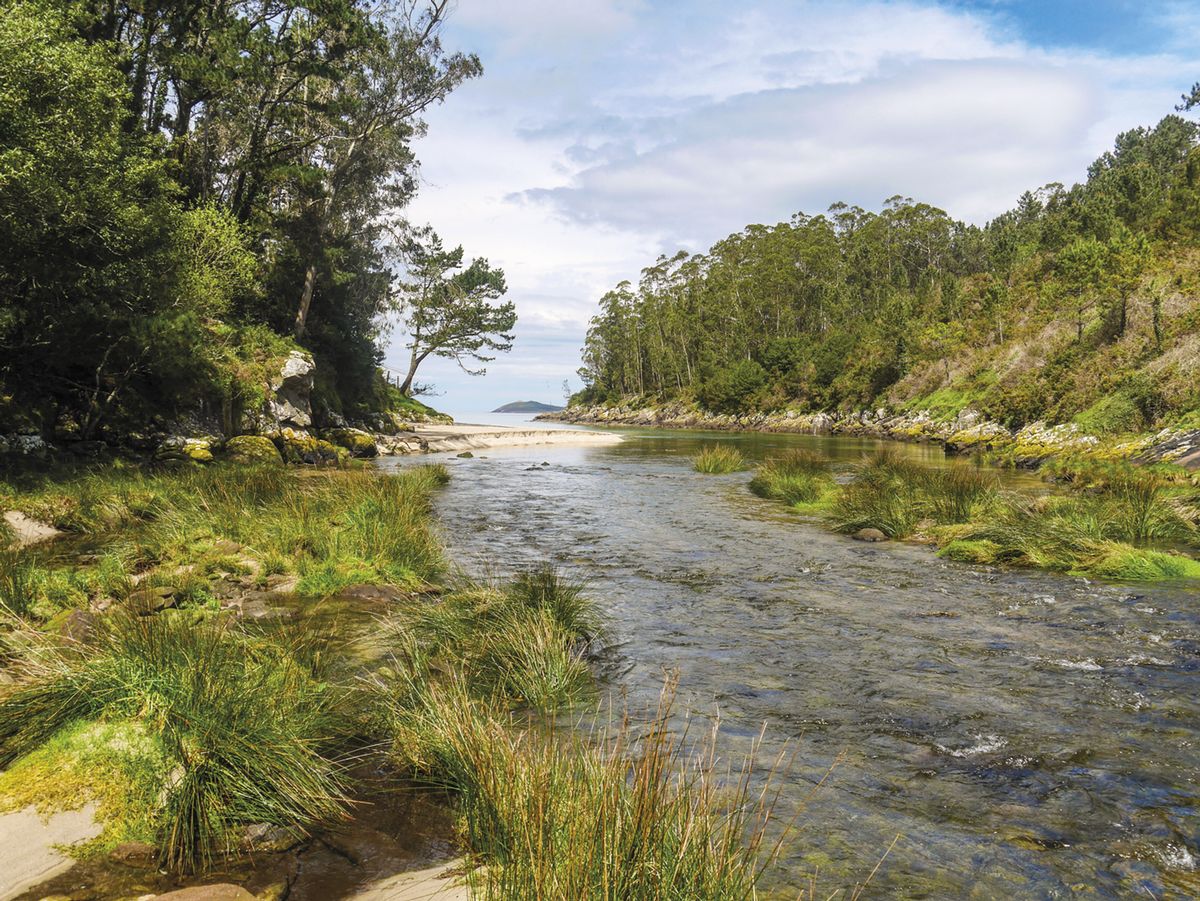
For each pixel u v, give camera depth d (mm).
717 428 75375
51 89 15109
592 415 116750
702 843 2645
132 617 4691
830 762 4082
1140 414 25172
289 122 31062
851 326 79875
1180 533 10953
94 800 3178
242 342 26672
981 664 5805
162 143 23203
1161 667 5707
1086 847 3254
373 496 12086
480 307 63844
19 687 3834
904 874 3025
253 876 2914
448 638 5867
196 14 28609
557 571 9258
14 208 14586
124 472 15688
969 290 63625
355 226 38781
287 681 4344
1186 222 42500
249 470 17047
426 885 2826
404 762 3941
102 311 18344
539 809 2791
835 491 16156
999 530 10484
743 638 6504
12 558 7430
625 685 5316
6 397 17141
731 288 95562
